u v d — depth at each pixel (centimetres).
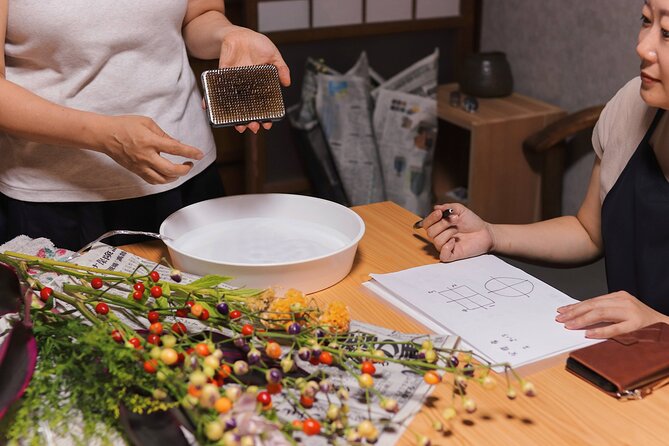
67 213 157
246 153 324
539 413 103
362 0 324
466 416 103
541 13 310
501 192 304
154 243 154
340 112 307
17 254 124
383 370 108
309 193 339
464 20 343
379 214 167
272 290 111
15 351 94
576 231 163
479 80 316
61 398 94
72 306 121
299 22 318
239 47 153
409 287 133
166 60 156
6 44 147
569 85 303
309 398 97
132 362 93
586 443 98
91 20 143
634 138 148
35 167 152
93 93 150
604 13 280
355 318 126
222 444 86
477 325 121
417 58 346
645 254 145
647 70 127
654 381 107
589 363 109
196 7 166
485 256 146
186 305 110
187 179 164
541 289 132
